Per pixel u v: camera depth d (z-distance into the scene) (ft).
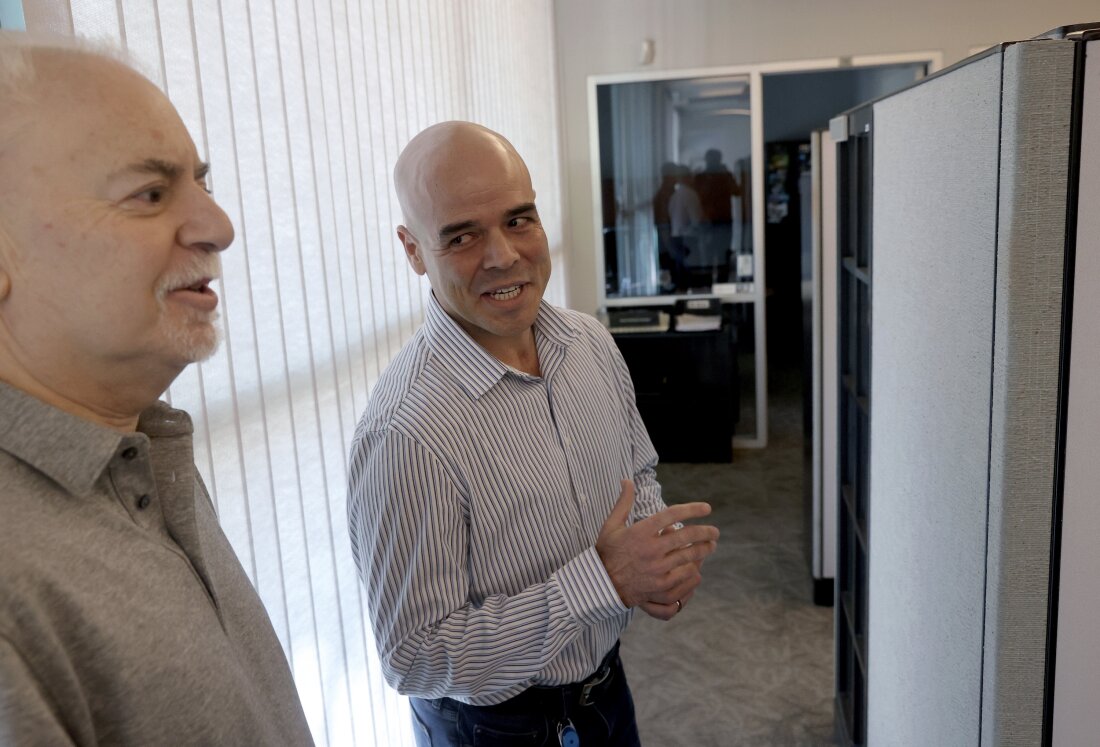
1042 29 16.83
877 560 6.27
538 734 4.87
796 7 17.24
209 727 2.48
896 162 5.33
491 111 10.26
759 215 17.88
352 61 6.21
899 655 5.70
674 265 18.40
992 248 3.74
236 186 4.58
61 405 2.45
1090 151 3.39
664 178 18.12
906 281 5.19
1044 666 3.82
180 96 4.13
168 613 2.44
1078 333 3.52
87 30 3.52
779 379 21.80
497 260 4.53
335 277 5.82
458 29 8.89
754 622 11.02
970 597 4.18
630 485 4.64
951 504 4.45
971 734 4.25
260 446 4.73
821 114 19.04
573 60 17.84
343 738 5.70
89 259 2.33
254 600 3.17
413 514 4.34
